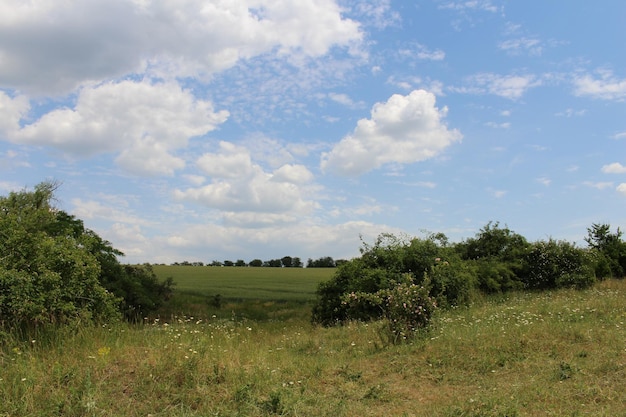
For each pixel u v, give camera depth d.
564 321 11.96
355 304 16.64
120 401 6.30
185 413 6.09
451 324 12.75
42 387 6.41
